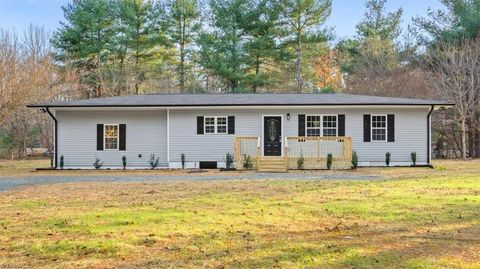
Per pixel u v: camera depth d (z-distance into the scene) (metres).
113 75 35.38
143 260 5.02
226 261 4.92
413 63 31.56
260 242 5.72
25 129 30.39
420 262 4.79
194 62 37.75
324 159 18.61
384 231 6.30
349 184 12.02
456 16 30.81
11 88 22.38
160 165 19.86
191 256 5.14
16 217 7.52
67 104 19.02
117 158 19.92
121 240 5.87
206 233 6.23
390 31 39.81
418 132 19.30
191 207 8.34
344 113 19.44
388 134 19.33
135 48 36.75
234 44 34.34
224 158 19.66
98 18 35.56
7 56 23.75
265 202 8.86
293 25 35.31
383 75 31.14
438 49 28.27
